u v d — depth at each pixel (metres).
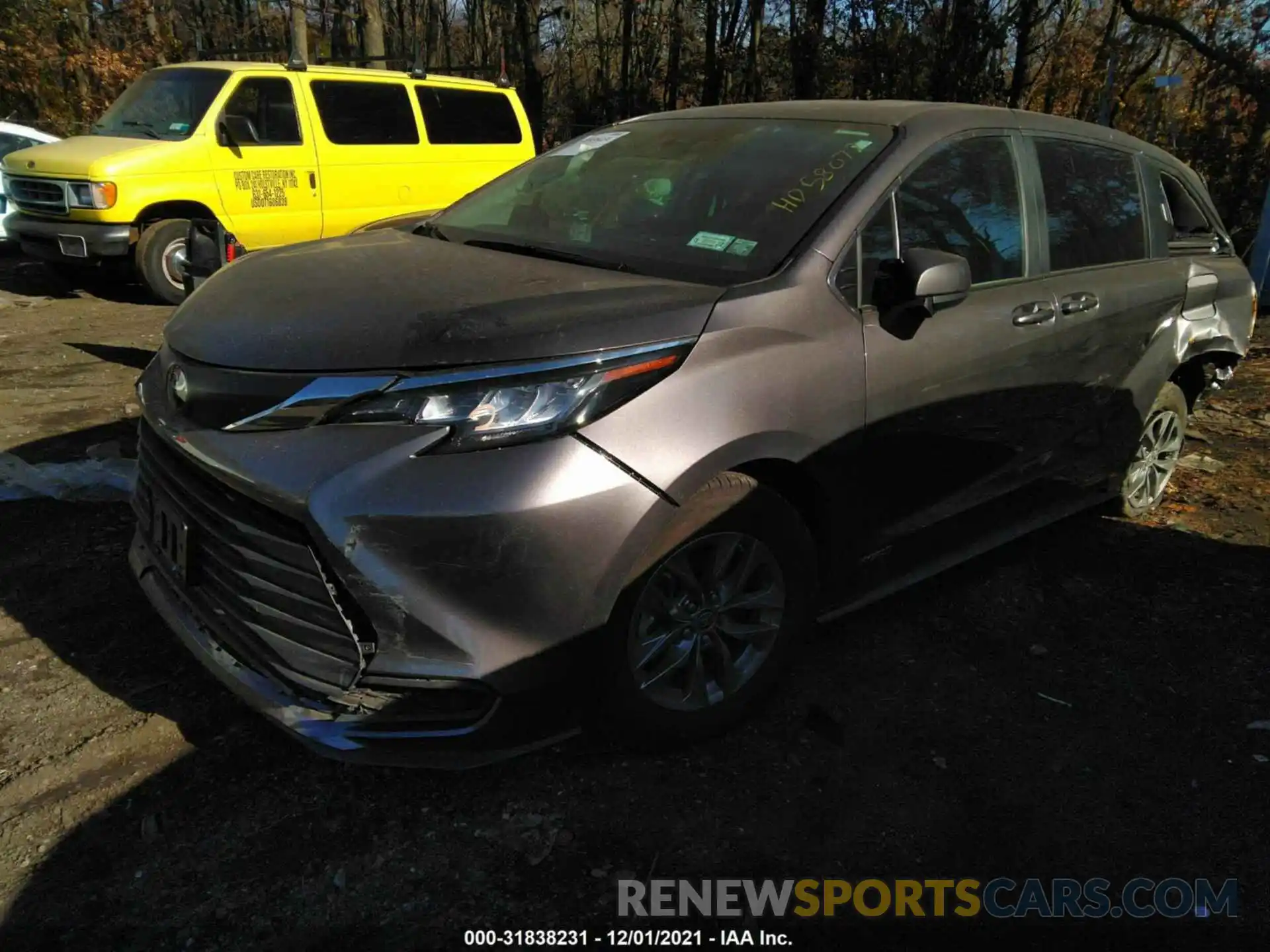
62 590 3.39
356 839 2.37
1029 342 3.28
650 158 3.43
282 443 2.23
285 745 2.67
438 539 2.13
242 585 2.40
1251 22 12.88
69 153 8.45
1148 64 18.19
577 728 2.43
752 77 20.75
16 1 17.11
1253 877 2.43
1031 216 3.42
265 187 9.02
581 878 2.30
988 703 3.07
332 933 2.12
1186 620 3.61
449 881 2.27
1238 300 4.51
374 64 17.64
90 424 5.13
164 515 2.64
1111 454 4.02
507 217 3.46
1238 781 2.77
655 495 2.30
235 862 2.28
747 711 2.82
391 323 2.34
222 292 2.80
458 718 2.29
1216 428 5.95
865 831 2.51
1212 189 12.48
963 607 3.64
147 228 8.60
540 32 24.41
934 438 3.03
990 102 17.59
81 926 2.09
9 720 2.71
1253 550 4.23
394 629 2.17
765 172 3.08
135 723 2.72
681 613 2.57
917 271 2.73
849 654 3.29
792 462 2.59
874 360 2.77
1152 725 3.00
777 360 2.55
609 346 2.30
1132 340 3.85
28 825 2.35
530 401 2.21
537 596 2.21
